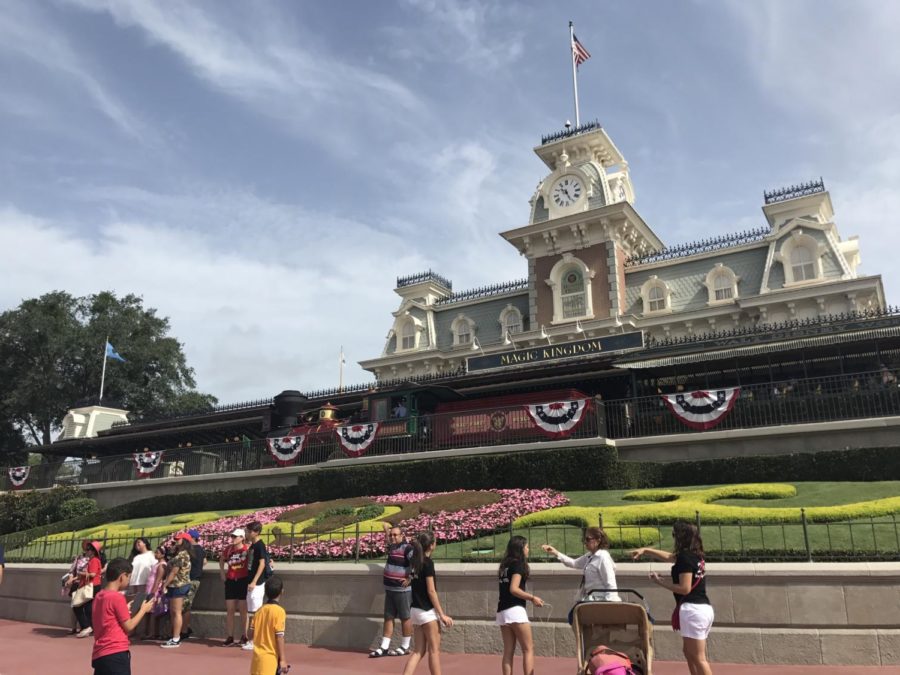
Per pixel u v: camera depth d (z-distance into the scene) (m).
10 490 36.69
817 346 22.05
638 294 38.53
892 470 17.02
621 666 6.23
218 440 37.72
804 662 9.57
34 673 10.84
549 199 41.22
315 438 27.67
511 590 8.16
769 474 18.47
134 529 24.45
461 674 9.64
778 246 34.94
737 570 10.20
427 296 48.62
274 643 7.95
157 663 11.02
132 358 60.41
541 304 40.47
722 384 25.34
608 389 26.59
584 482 20.25
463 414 24.59
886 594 9.49
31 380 55.88
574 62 44.94
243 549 12.85
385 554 14.75
